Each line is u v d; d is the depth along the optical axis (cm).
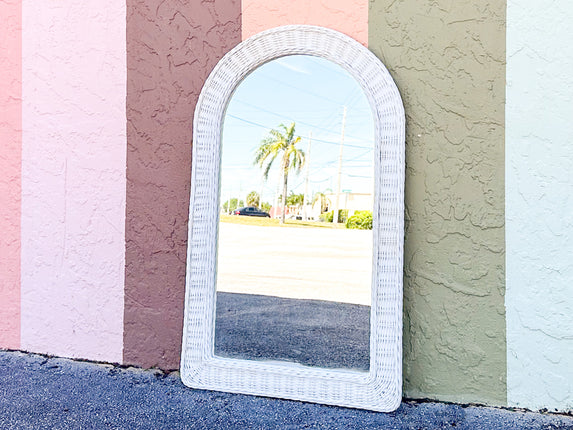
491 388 311
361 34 327
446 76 314
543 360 303
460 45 312
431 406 312
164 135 362
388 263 311
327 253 341
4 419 290
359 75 320
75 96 380
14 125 394
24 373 356
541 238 301
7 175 395
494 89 307
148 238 366
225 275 354
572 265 296
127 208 370
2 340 398
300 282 348
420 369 321
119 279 372
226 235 355
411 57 319
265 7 342
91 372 361
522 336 305
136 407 308
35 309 392
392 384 306
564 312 298
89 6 376
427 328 320
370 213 329
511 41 304
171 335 362
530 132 302
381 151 315
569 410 299
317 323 342
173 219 361
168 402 316
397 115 312
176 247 361
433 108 316
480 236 311
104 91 373
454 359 316
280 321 349
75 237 382
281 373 327
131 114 368
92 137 377
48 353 390
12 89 394
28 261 393
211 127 346
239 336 351
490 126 308
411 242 321
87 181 378
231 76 343
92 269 378
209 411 304
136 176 368
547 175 300
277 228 353
